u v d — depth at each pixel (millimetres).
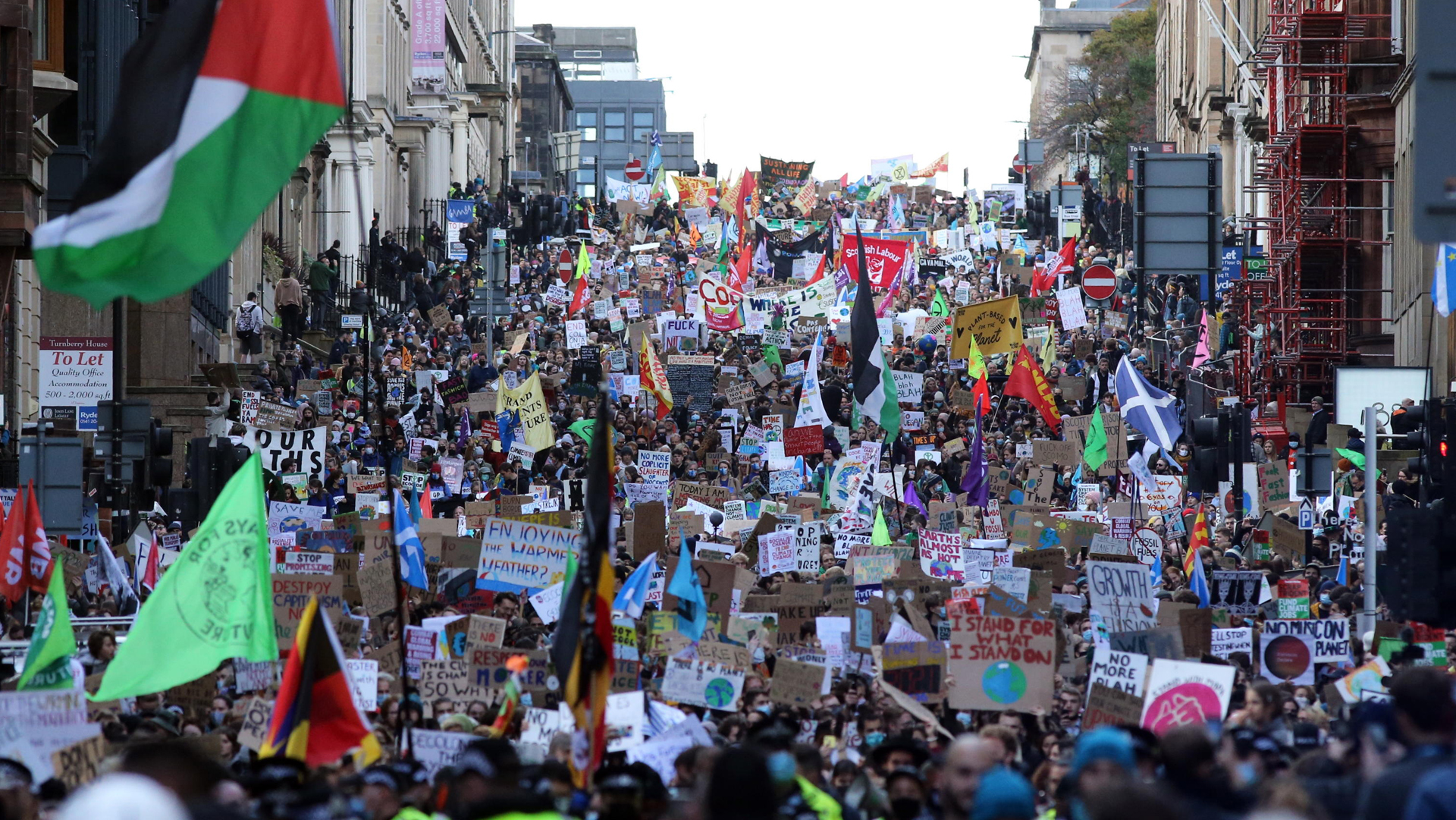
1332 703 42344
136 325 104062
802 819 25562
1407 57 108812
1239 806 22766
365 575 50938
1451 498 45656
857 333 76500
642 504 60062
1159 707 35312
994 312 98125
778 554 59000
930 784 30094
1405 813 20109
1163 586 60750
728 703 40781
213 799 20625
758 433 96188
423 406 110062
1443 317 97250
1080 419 88125
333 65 32969
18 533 50375
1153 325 151375
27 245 77625
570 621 30391
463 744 33531
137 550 61000
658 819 26047
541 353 135500
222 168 32625
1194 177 104875
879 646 45312
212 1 32812
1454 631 49438
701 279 137125
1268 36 124312
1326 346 117562
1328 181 115375
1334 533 72250
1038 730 38969
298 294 134750
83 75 92000
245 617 34656
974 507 75875
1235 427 79375
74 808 15453
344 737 30391
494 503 75000
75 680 37312
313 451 81875
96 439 68562
